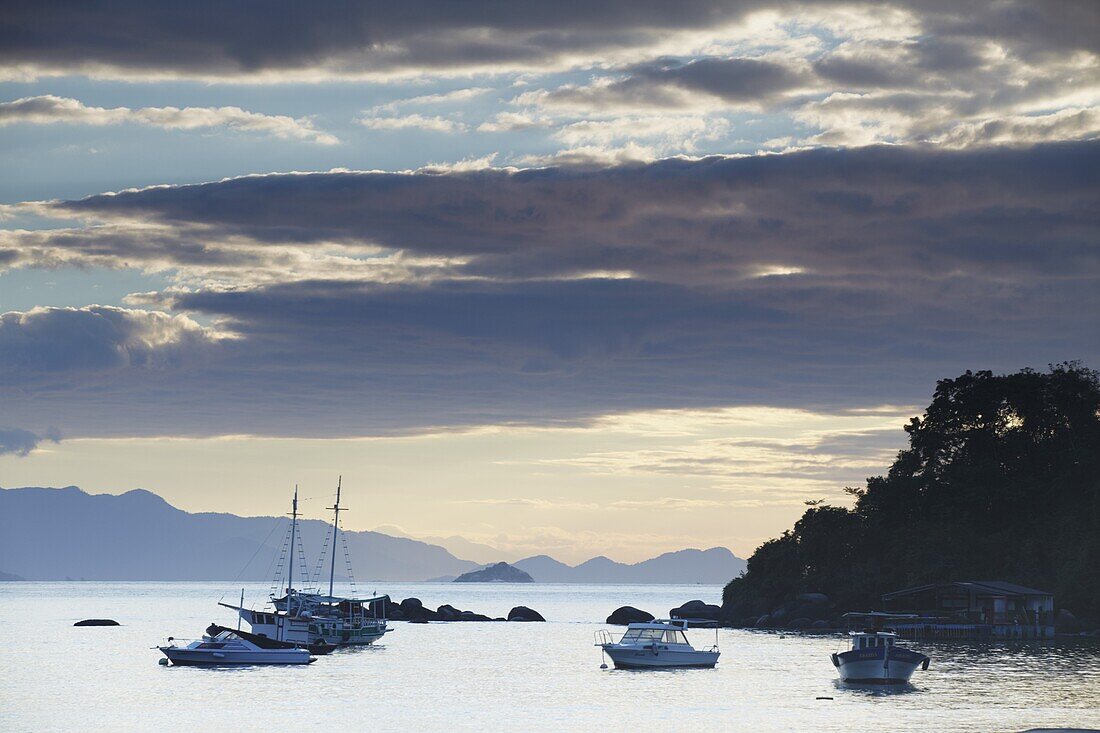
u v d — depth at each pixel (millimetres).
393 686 171125
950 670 187000
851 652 171750
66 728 129500
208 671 191500
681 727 131125
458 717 138500
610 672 194625
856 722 133375
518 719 137125
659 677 186000
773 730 128375
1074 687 164125
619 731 128250
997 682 170500
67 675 185375
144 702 150875
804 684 173250
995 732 125500
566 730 129000
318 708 145750
